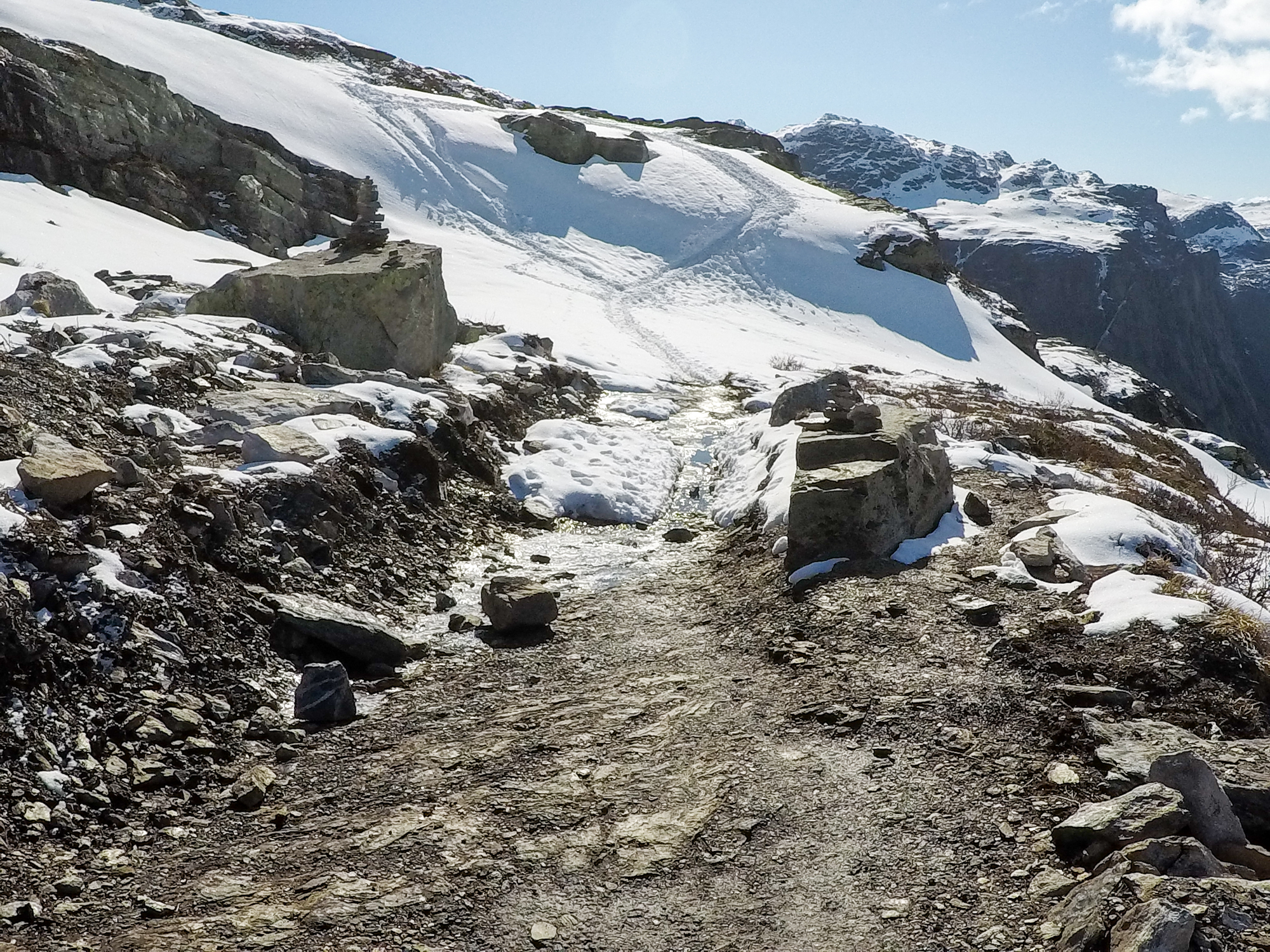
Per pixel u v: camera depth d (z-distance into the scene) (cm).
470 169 5956
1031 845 520
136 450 995
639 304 4438
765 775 616
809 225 6106
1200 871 463
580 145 6494
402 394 1404
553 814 574
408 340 1688
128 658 690
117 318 1535
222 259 2961
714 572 1105
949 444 1525
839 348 4228
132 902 484
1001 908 468
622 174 6462
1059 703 679
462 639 902
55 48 3725
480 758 656
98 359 1205
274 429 1133
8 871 495
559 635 915
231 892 492
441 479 1273
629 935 462
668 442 1802
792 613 891
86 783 582
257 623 815
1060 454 1873
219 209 4122
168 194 3903
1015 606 852
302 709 724
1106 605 821
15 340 1194
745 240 5841
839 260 5772
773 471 1334
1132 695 680
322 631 824
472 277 4022
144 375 1213
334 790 616
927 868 508
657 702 747
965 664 755
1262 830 538
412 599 1002
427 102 6662
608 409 2086
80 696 641
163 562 797
